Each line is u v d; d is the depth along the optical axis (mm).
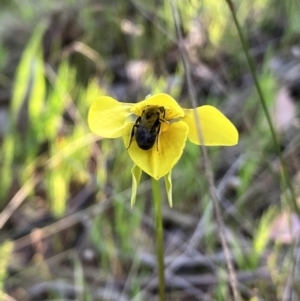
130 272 229
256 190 259
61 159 277
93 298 226
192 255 234
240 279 212
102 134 129
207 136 134
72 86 327
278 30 373
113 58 363
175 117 134
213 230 235
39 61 314
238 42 348
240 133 296
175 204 265
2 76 367
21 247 260
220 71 327
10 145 289
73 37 371
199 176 258
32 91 303
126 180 271
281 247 227
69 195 283
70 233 262
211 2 354
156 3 344
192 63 308
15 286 237
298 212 168
